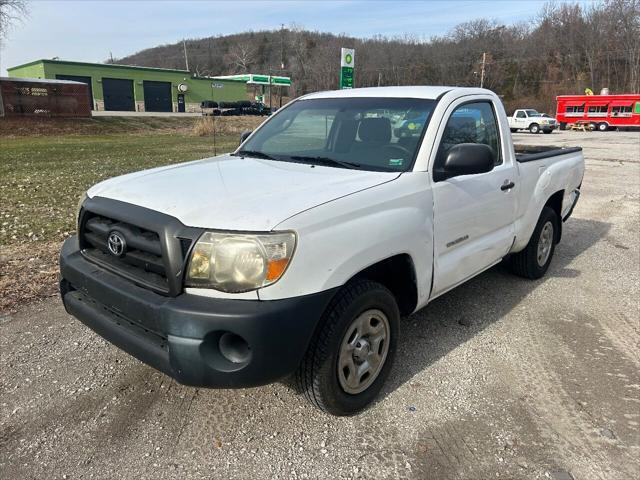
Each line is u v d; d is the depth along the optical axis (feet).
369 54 271.90
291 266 7.93
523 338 13.10
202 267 7.89
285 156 12.40
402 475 8.34
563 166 17.53
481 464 8.60
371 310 9.55
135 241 8.63
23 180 39.88
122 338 8.77
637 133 125.90
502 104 14.23
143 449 8.84
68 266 9.88
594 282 17.33
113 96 201.16
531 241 16.48
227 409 9.97
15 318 13.65
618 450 8.97
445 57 264.93
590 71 251.19
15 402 10.03
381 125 11.87
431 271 10.95
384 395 10.50
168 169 11.50
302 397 10.39
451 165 10.52
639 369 11.67
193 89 221.66
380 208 9.47
